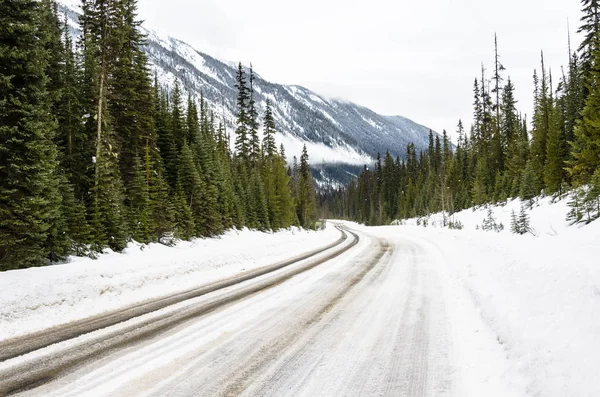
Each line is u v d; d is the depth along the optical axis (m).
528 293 6.00
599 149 23.91
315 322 6.32
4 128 10.80
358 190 127.25
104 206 17.33
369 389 3.90
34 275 8.30
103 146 19.02
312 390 3.88
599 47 25.73
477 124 63.44
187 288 9.86
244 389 3.89
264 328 6.00
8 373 4.31
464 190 59.56
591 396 2.97
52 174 13.91
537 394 3.41
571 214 20.58
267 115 51.12
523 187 37.81
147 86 25.31
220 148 47.44
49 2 17.25
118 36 19.94
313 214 68.25
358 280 10.48
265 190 46.38
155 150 26.77
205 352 4.95
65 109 17.69
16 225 11.43
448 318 6.50
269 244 21.16
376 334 5.67
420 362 4.59
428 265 13.56
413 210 83.25
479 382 3.99
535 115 45.56
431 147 99.19
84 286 8.27
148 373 4.29
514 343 4.62
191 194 28.72
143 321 6.54
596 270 5.29
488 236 17.45
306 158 69.69
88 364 4.56
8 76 11.17
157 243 22.03
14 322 6.42
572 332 4.08
